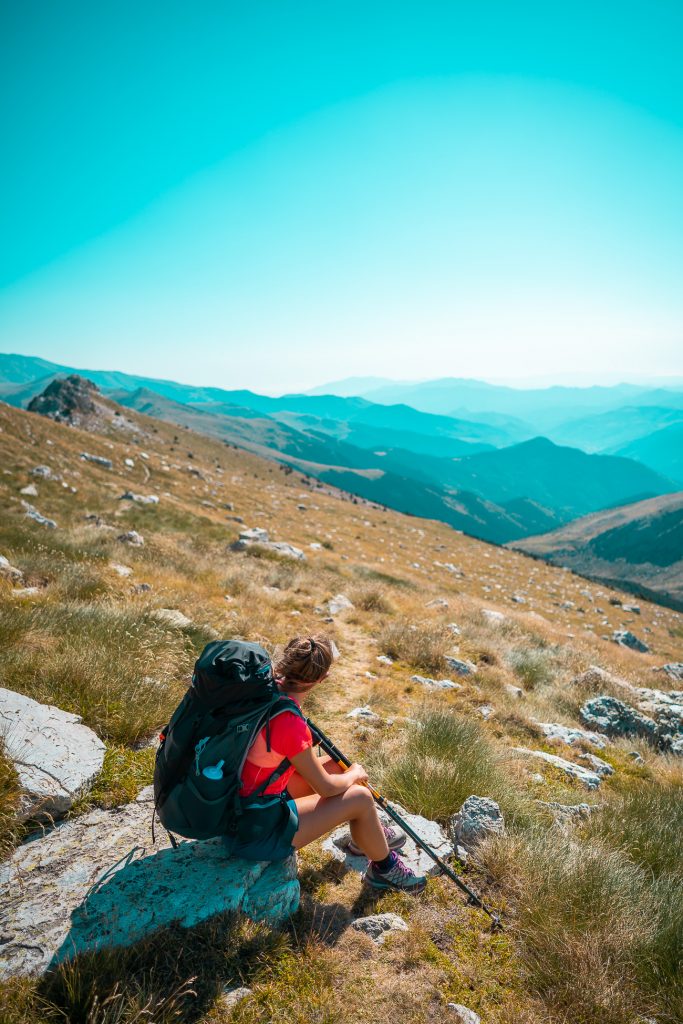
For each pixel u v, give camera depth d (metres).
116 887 3.34
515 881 4.29
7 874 3.39
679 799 6.44
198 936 3.14
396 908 3.90
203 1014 2.78
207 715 3.10
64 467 39.38
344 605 14.57
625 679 14.57
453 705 8.81
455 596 23.25
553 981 3.48
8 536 14.23
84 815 4.05
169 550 17.75
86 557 13.44
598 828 5.47
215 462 98.31
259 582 15.32
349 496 133.75
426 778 5.46
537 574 67.50
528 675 11.92
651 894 4.31
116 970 2.83
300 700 3.44
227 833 3.26
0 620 6.57
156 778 3.26
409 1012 3.02
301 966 3.15
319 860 4.27
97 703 5.34
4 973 2.75
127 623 7.71
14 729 4.40
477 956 3.63
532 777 6.65
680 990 3.49
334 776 3.47
